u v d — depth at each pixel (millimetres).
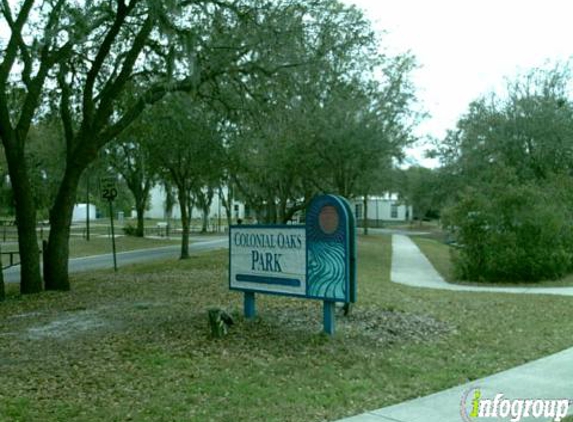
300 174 27047
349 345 8117
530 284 17141
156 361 7289
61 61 15094
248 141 19750
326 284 8484
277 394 6078
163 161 22781
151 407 5699
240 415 5473
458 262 18594
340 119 23453
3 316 10914
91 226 65438
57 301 12688
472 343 8578
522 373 6957
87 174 33812
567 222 19344
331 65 15750
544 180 26344
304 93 15906
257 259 9406
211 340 8344
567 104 33844
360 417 5418
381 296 12891
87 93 14547
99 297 13156
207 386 6320
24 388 6375
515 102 33938
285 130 18641
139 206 46156
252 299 9773
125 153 29547
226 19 13953
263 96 15414
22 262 14445
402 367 7160
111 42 14141
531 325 9992
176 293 13438
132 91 16719
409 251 31516
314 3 14148
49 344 8445
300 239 8805
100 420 5387
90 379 6641
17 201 14391
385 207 92625
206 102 16906
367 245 35438
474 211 18438
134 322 9867
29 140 36500
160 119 18625
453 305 12141
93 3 13508
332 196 8438
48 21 13625
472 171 35938
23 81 14438
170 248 33688
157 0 12047
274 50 14117
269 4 13867
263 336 8578
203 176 25047
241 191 33594
